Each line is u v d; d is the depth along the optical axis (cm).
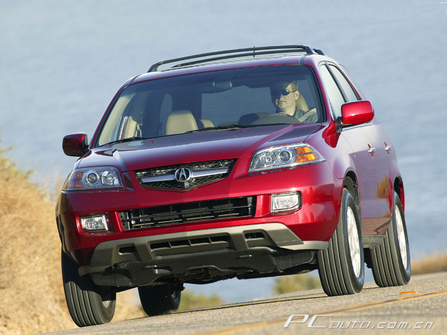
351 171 2316
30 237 4878
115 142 2470
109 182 2186
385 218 2670
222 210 2092
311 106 2444
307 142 2188
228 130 2342
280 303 2125
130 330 1659
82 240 2167
